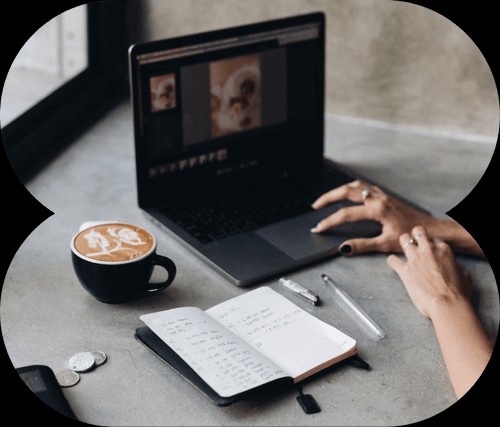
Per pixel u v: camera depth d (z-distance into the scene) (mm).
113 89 2197
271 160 1741
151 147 1576
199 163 1646
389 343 1277
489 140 2053
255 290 1364
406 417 1136
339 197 1601
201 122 1627
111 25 2201
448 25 2000
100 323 1296
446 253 1447
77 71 2195
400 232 1518
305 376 1187
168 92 1569
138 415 1125
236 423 1115
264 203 1637
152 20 2209
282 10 2113
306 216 1596
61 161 1834
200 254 1460
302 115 1758
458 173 1859
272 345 1236
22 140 1828
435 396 1175
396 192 1753
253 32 1646
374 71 2092
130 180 1764
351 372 1212
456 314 1293
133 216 1610
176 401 1150
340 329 1303
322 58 1751
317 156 1808
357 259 1494
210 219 1571
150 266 1334
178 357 1199
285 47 1695
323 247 1495
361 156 1929
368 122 2141
